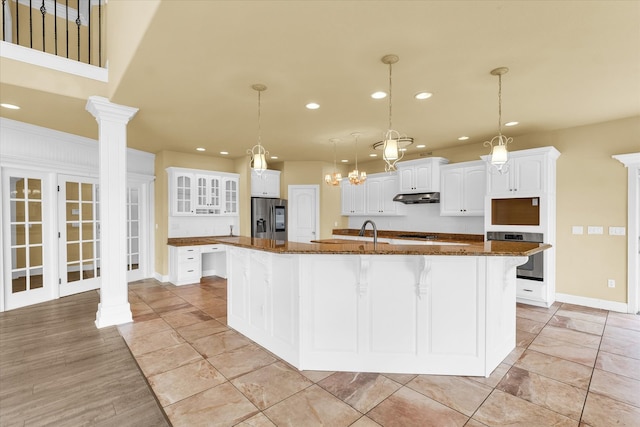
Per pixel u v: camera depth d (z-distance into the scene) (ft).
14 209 13.39
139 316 12.67
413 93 10.04
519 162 13.93
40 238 14.32
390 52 7.55
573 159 13.88
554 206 14.19
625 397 7.11
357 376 8.12
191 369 8.48
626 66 8.24
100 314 11.44
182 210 18.54
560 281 14.29
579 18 6.23
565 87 9.61
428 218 19.65
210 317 12.59
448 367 8.17
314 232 22.67
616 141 12.84
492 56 7.74
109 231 11.48
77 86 10.47
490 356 8.15
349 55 7.68
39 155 13.85
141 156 18.98
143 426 6.37
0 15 12.92
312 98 10.45
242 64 8.13
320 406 6.84
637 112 11.93
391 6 5.86
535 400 7.02
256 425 6.25
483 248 8.12
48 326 11.53
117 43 9.62
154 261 19.84
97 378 8.14
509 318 9.29
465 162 16.69
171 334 10.85
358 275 8.30
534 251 7.66
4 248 13.08
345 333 8.41
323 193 22.77
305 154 20.31
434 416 6.48
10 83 9.36
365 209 22.02
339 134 15.12
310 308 8.45
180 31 6.63
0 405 7.00
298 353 8.46
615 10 5.97
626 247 12.69
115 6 10.00
